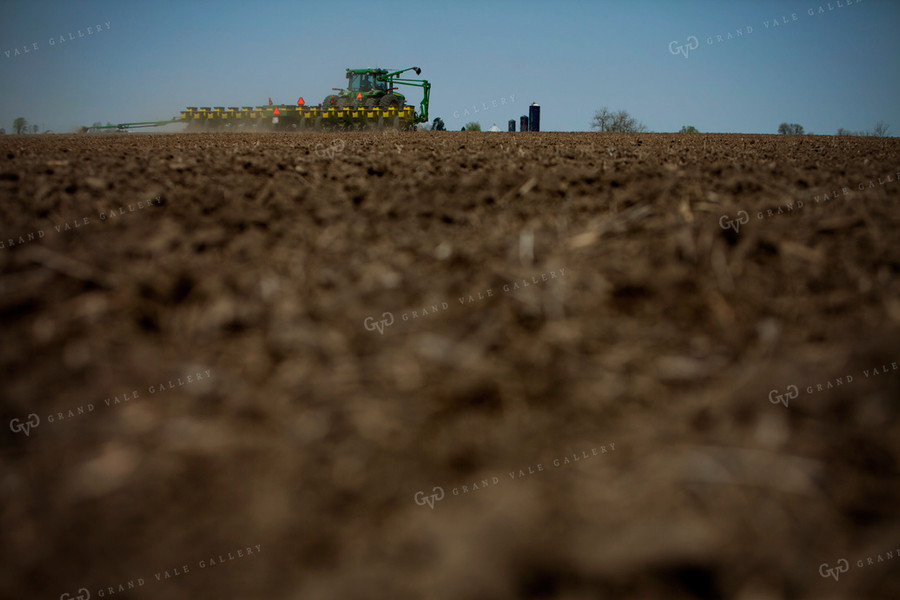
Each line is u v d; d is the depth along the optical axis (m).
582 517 1.10
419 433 1.36
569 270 2.23
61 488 1.24
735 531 1.07
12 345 1.78
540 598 0.96
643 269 2.23
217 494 1.20
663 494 1.16
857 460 1.24
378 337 1.78
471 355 1.67
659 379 1.55
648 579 0.98
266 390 1.53
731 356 1.67
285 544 1.08
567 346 1.72
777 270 2.25
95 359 1.70
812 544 1.05
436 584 0.99
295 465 1.27
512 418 1.40
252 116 32.22
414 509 1.14
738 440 1.31
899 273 2.19
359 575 1.01
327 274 2.24
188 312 1.96
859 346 1.63
